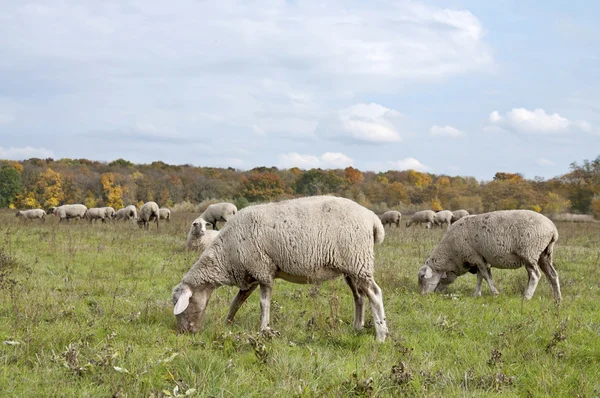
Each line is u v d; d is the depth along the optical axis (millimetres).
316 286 9008
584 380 4750
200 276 6801
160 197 73062
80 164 88375
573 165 59906
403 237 21359
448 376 4906
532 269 9375
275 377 4797
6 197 65125
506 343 5941
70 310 7121
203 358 5090
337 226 6473
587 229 29141
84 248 14539
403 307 8273
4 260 10852
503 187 62531
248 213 6816
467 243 9930
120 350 5312
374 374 4777
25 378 4594
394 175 89938
